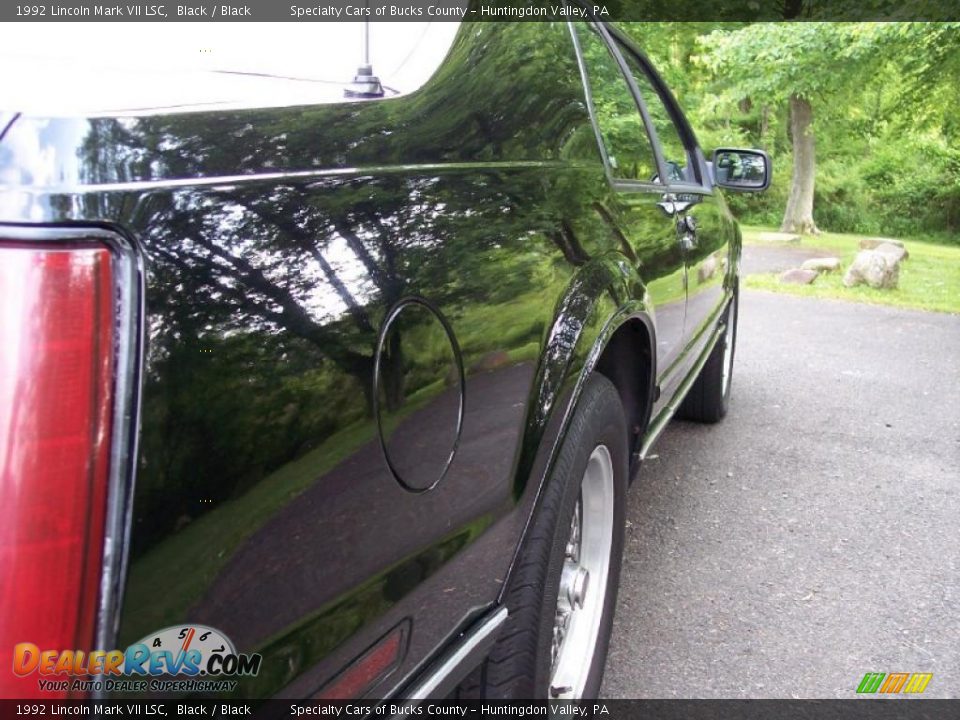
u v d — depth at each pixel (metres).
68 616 0.98
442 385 1.50
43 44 1.50
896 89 18.39
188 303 1.07
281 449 1.17
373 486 1.35
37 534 0.96
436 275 1.49
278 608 1.19
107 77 1.40
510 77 1.96
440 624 1.59
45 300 0.97
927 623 3.12
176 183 1.11
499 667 1.92
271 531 1.17
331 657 1.29
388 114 1.52
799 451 4.89
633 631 3.03
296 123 1.33
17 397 0.96
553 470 1.99
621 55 3.17
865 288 11.24
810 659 2.89
